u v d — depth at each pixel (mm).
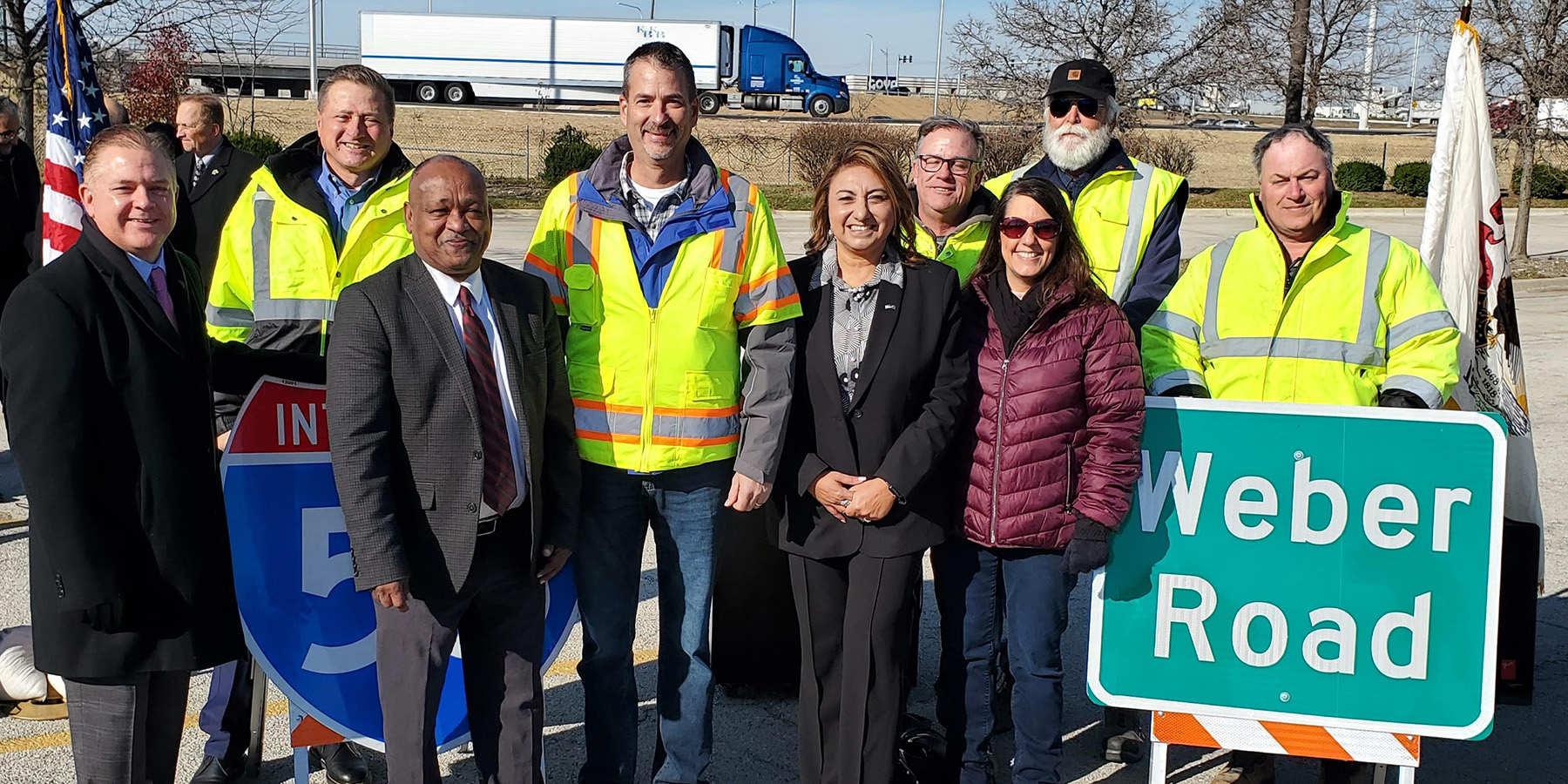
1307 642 3158
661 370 3301
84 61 4297
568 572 3703
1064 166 4242
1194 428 3191
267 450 3307
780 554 4281
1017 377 3322
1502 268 4000
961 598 3469
